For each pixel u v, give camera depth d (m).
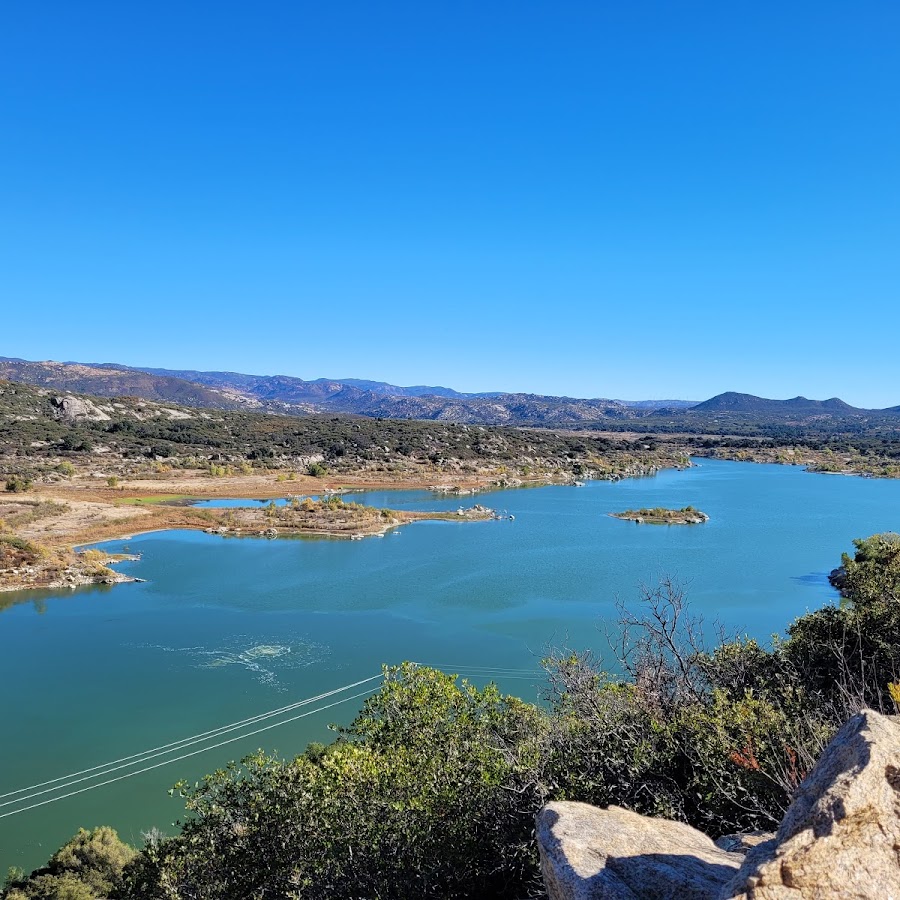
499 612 59.12
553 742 13.85
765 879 5.76
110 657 47.75
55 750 34.22
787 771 10.23
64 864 22.75
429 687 18.91
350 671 45.06
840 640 16.02
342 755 16.00
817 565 77.56
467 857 12.04
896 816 6.04
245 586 68.75
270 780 16.75
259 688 42.06
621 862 7.48
